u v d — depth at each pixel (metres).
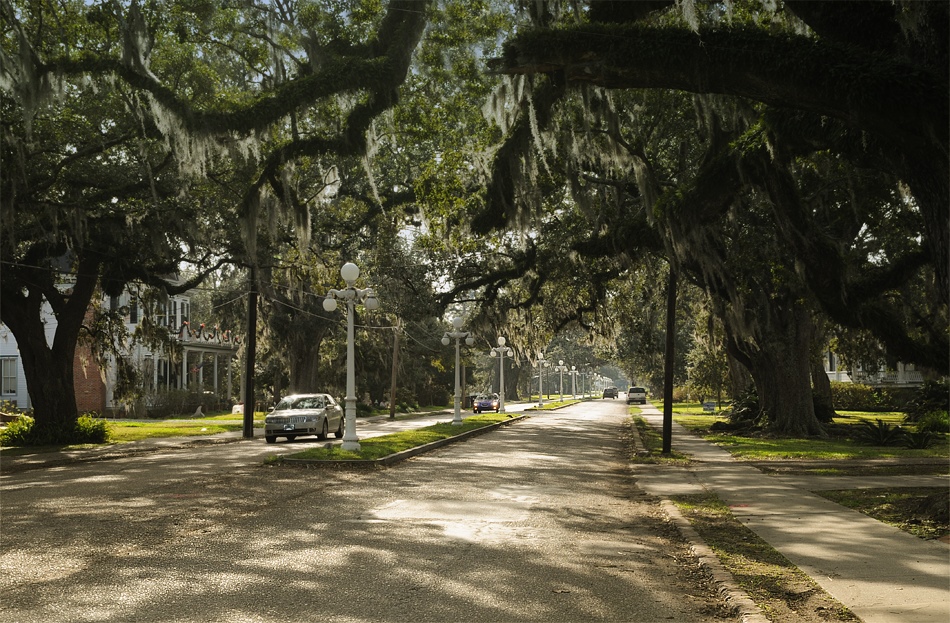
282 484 15.74
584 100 15.80
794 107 10.64
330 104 23.19
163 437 32.94
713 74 10.44
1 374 59.31
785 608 6.38
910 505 11.82
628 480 17.19
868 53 9.92
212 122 19.62
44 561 8.34
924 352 18.00
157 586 7.25
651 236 23.00
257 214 23.36
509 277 35.41
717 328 35.47
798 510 11.88
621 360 86.94
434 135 24.28
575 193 20.55
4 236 25.83
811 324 31.86
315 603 6.68
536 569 8.08
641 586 7.44
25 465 21.03
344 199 34.69
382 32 21.83
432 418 53.34
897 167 11.16
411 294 39.81
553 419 52.25
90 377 56.53
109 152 27.16
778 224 17.92
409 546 9.23
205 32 23.05
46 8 23.03
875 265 28.09
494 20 20.97
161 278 32.22
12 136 23.44
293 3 23.03
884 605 6.39
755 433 32.53
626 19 13.26
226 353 67.81
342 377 60.66
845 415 50.72
